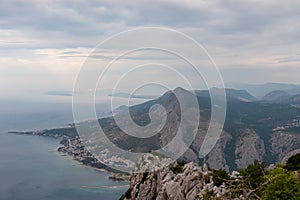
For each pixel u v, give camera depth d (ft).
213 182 165.27
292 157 207.41
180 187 178.29
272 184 107.65
